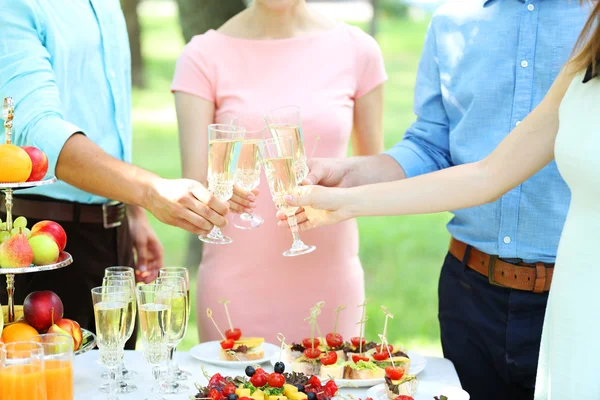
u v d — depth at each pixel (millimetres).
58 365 1811
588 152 1960
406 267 7227
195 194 2434
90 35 2898
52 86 2660
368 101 3117
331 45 3053
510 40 2631
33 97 2590
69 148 2510
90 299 2984
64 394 1816
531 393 2750
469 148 2727
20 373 1724
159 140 10453
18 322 2170
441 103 2869
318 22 3125
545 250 2590
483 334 2703
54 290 2926
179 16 4945
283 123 2420
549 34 2582
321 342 2482
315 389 2041
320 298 3037
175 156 9648
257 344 2459
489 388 2766
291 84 2994
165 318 2039
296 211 2527
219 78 3012
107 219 2977
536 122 2217
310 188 2389
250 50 3025
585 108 1999
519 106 2621
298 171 2441
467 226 2721
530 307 2615
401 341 5426
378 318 5836
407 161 2828
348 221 3086
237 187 2621
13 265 2029
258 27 3061
